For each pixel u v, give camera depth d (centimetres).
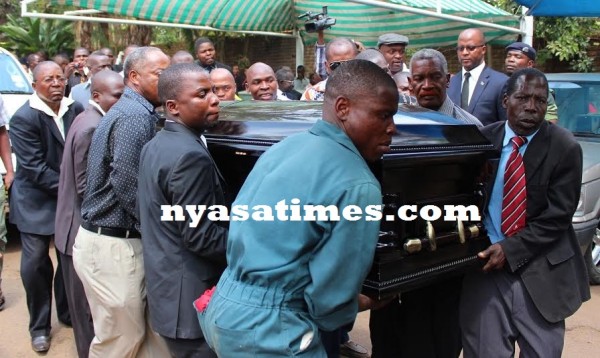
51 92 400
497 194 257
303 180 184
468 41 435
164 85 246
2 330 428
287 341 189
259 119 252
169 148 240
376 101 188
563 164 246
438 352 301
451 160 231
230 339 195
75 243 295
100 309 288
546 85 248
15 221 401
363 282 201
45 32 1717
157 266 247
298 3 810
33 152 394
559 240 255
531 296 251
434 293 295
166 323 246
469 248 246
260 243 190
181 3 689
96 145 286
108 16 958
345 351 387
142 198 252
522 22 647
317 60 569
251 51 1461
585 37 935
